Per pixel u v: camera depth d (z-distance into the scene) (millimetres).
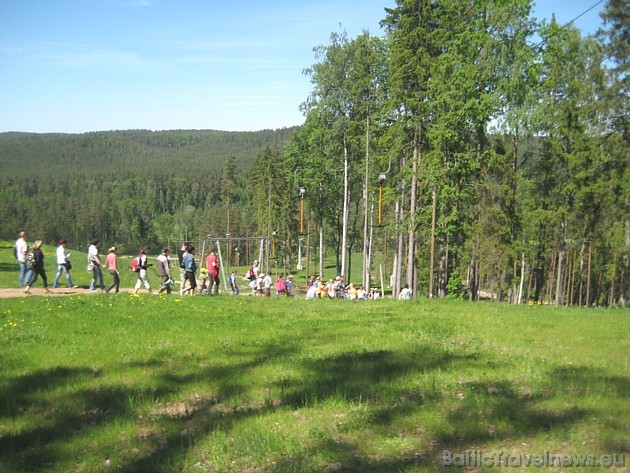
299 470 5559
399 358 10320
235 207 132125
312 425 6840
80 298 19188
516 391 8258
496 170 32125
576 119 32312
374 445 6203
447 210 30141
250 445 6168
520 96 29031
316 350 11195
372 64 40750
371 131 40281
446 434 6434
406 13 32000
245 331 13445
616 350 11422
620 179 32188
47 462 5773
